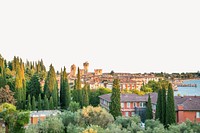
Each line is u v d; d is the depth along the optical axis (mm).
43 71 187500
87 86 136125
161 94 73500
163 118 71375
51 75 127062
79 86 124938
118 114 78500
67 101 124188
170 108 68000
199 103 77000
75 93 124500
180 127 52000
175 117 68062
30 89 132500
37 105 115250
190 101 78062
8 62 185125
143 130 52500
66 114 62500
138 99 101125
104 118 60188
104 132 48781
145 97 102938
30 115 87688
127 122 60500
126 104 99938
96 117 60000
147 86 172000
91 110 60625
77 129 52562
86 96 116500
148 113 78375
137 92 144125
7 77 147875
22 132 76812
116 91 79375
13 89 130000
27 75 168500
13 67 167500
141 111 95875
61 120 57812
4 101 106438
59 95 145500
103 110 61531
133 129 52938
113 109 78938
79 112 61469
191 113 74375
